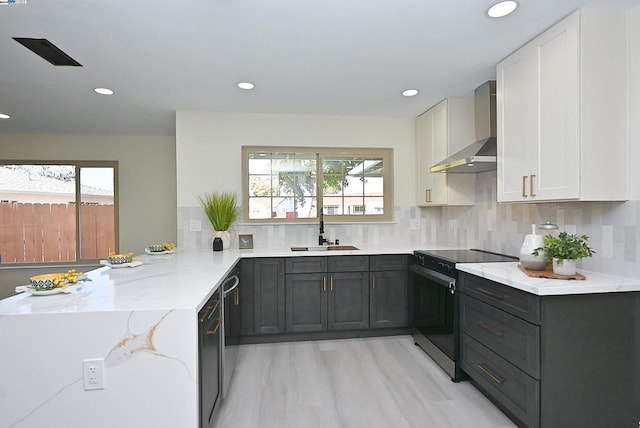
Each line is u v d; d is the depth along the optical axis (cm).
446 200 317
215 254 298
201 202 348
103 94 289
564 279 179
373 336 325
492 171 295
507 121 226
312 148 373
